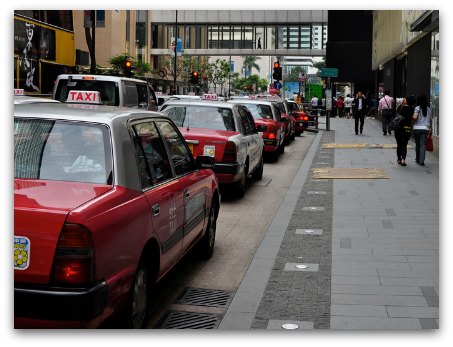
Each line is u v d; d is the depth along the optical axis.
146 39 70.06
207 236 7.64
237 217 10.69
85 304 3.96
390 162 18.06
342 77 54.62
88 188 4.52
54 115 5.06
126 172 4.86
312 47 65.50
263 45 66.19
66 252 3.97
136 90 16.44
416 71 24.23
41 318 3.97
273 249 8.14
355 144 24.30
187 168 6.78
